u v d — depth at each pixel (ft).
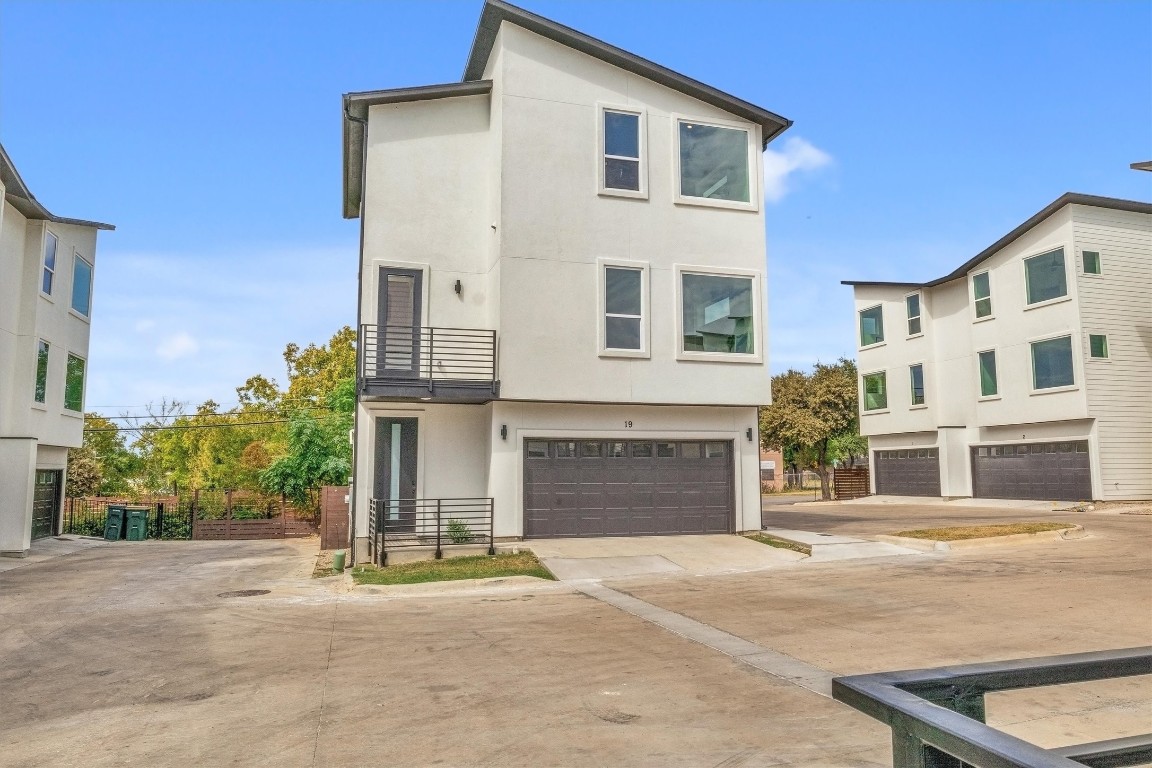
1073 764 4.30
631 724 20.44
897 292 119.24
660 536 59.57
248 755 18.95
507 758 18.30
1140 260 93.97
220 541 86.22
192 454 143.02
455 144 61.36
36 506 80.07
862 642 28.66
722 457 61.87
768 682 23.95
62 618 38.91
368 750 19.07
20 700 24.38
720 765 17.60
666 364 59.72
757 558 51.70
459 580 45.14
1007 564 46.68
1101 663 6.51
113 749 19.61
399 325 57.26
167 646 31.71
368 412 58.08
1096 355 90.27
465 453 59.52
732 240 62.44
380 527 56.18
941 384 111.65
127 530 87.25
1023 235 97.60
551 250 58.13
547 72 59.57
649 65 60.75
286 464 94.32
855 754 18.03
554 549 54.39
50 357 78.84
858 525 72.23
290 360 154.81
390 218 59.47
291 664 27.94
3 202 66.54
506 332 56.59
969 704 6.18
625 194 60.13
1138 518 74.95
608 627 32.76
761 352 61.87
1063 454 93.61
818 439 136.67
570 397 57.31
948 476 107.14
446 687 24.31
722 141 63.41
